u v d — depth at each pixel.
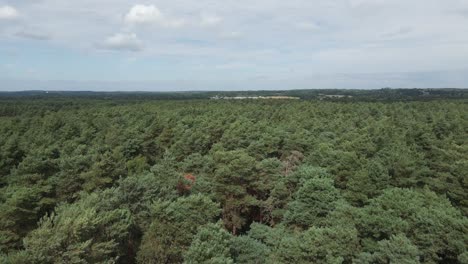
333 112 117.12
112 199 34.34
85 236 26.92
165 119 96.94
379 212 32.09
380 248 26.84
